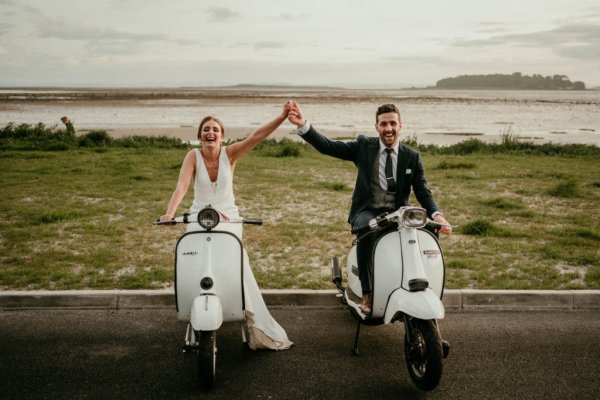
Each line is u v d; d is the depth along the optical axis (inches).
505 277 248.5
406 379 160.6
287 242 307.7
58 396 147.4
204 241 161.5
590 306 222.7
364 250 171.5
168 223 160.6
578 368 167.5
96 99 3725.4
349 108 2962.6
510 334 193.8
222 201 177.5
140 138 941.2
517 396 150.6
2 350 174.6
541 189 498.6
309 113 2393.0
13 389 150.5
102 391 150.6
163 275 240.7
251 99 4291.3
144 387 153.6
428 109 3090.6
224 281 160.7
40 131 949.2
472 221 341.4
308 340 187.9
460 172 608.1
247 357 174.2
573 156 811.4
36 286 227.3
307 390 153.3
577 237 321.4
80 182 502.0
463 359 173.3
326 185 501.7
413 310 146.9
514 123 1886.1
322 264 268.5
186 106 2891.2
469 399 149.1
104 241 302.7
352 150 183.8
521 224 360.2
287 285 234.1
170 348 179.3
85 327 194.9
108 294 215.0
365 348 181.9
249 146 179.9
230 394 150.5
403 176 177.3
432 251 163.3
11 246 288.0
